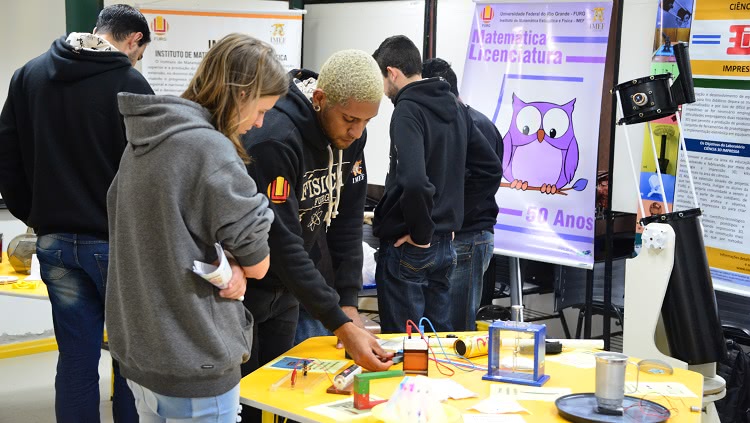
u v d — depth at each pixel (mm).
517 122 3998
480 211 3604
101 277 2850
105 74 2781
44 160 2787
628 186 3986
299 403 1849
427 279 3396
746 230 3432
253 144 2127
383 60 3367
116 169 2828
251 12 4883
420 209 3094
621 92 2783
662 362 2217
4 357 4801
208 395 1713
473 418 1750
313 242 2461
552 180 3914
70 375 2924
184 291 1652
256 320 2398
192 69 4902
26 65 2852
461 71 4680
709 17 3506
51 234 2832
